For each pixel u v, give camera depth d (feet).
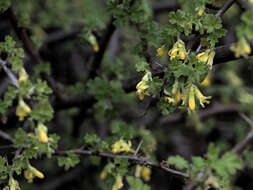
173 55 1.72
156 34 1.99
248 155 2.19
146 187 2.00
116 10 2.00
